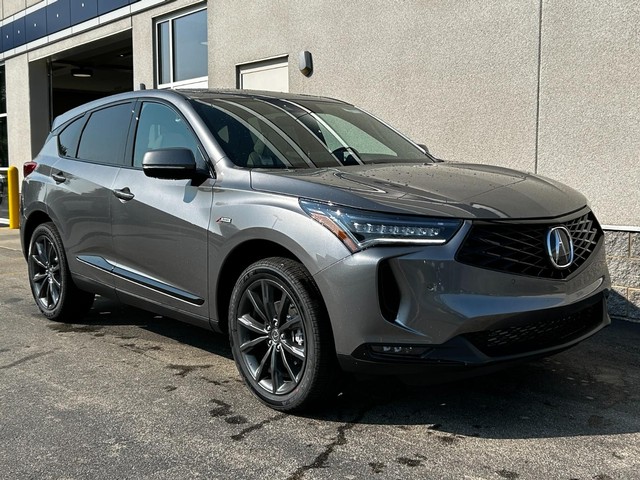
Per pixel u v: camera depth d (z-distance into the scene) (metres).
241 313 3.77
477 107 6.57
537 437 3.30
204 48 10.07
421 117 7.07
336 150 4.36
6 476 2.93
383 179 3.65
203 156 4.14
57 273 5.53
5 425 3.48
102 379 4.17
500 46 6.34
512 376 4.20
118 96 5.19
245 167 3.95
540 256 3.36
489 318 3.12
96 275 4.95
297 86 8.39
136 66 11.34
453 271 3.13
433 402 3.76
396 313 3.20
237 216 3.74
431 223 3.18
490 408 3.67
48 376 4.23
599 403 3.75
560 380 4.12
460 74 6.68
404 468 2.97
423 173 3.86
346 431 3.38
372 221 3.22
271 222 3.55
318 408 3.57
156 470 2.97
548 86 6.01
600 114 5.70
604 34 5.61
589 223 3.83
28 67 14.40
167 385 4.05
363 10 7.54
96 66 15.79
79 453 3.15
